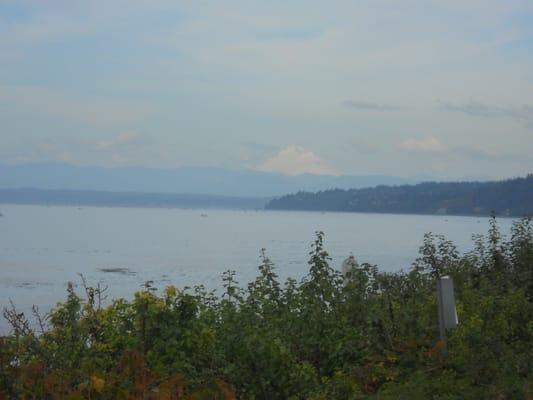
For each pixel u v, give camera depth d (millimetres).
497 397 8602
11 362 7312
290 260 53062
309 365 9391
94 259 60625
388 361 10102
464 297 12648
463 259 15523
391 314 11125
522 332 11484
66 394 6766
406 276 13336
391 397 8789
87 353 8195
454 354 9914
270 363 9078
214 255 65062
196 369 8938
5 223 149375
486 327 11000
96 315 8828
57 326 8453
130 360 7234
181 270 48469
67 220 182250
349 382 9195
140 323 8922
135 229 135875
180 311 9195
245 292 11500
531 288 14406
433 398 8672
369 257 54938
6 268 50750
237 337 9250
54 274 46000
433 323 11094
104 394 6719
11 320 8258
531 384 8812
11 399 6820
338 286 11594
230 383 8867
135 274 46062
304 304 10938
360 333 10578
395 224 170500
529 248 15312
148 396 6828
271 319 10648
